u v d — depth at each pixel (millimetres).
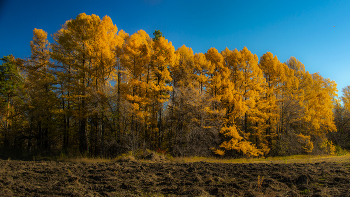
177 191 4969
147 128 16875
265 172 7316
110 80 17547
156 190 5098
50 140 18906
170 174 7191
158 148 16016
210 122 18016
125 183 5547
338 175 6629
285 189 5055
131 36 16844
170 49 16281
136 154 13133
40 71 17703
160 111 17469
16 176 6332
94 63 15992
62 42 14852
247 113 18578
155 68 16766
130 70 15906
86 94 15289
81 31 15359
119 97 15383
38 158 12898
